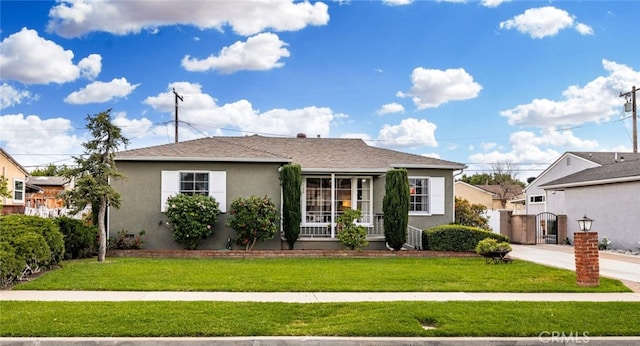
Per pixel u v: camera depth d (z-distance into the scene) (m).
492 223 26.22
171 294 9.83
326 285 10.73
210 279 11.35
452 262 14.99
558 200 29.44
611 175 21.81
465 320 7.76
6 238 11.07
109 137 14.53
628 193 20.69
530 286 10.85
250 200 16.86
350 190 19.23
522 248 21.91
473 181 68.56
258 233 16.81
